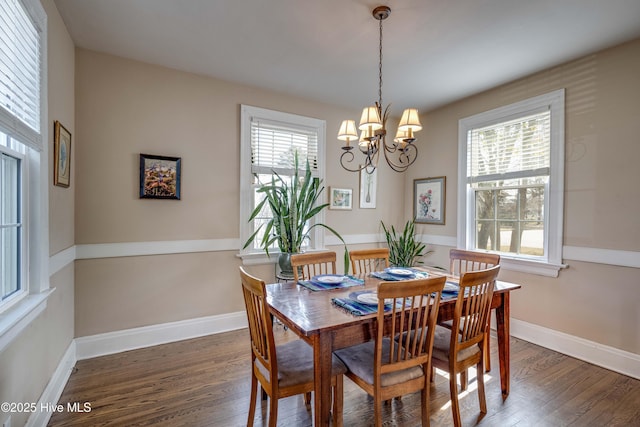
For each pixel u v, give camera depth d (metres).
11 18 1.41
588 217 2.59
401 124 2.06
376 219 4.17
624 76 2.39
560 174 2.75
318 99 3.62
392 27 2.20
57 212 2.04
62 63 2.15
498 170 3.27
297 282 2.27
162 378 2.29
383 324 1.56
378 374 1.51
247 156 3.28
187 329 2.99
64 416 1.86
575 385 2.23
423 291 1.54
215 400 2.04
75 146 2.51
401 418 1.88
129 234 2.74
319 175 3.71
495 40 2.36
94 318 2.62
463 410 1.96
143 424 1.80
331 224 3.83
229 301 3.21
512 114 3.11
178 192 2.93
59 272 2.12
